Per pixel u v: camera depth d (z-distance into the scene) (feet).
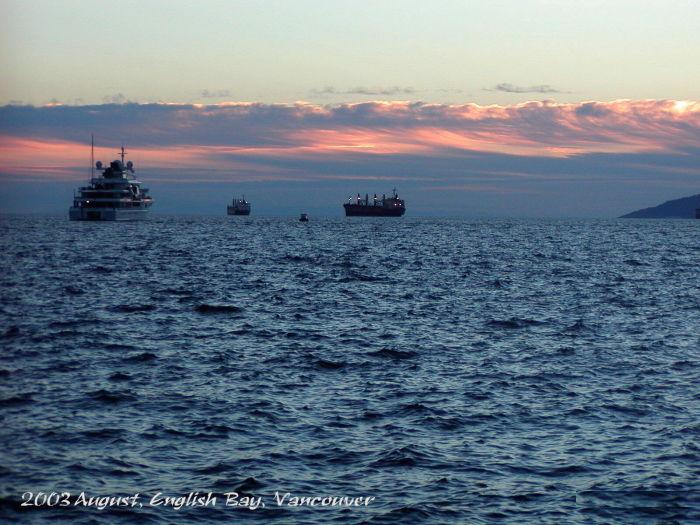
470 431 169.48
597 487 139.33
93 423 170.81
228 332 296.92
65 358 240.73
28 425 168.45
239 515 128.26
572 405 190.39
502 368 233.14
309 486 139.44
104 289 450.30
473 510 130.52
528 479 143.13
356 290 460.55
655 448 158.71
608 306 393.50
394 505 131.95
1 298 394.11
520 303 403.95
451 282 519.19
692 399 197.06
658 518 128.36
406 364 238.68
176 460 150.41
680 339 288.92
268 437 164.25
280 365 234.58
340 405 189.16
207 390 201.98
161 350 256.73
